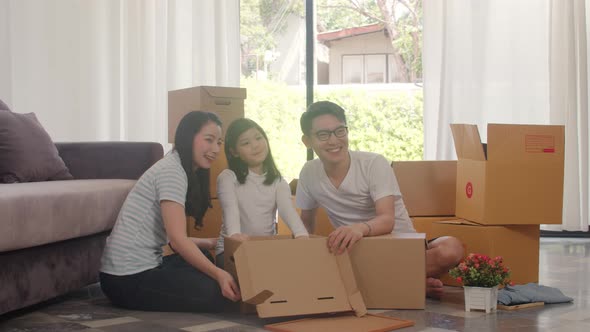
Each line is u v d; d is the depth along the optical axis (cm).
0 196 205
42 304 254
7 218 203
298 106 523
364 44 534
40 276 227
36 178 303
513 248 275
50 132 472
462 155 300
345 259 227
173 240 231
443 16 436
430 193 324
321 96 536
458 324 214
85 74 471
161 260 247
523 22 439
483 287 231
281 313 212
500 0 440
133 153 330
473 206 286
